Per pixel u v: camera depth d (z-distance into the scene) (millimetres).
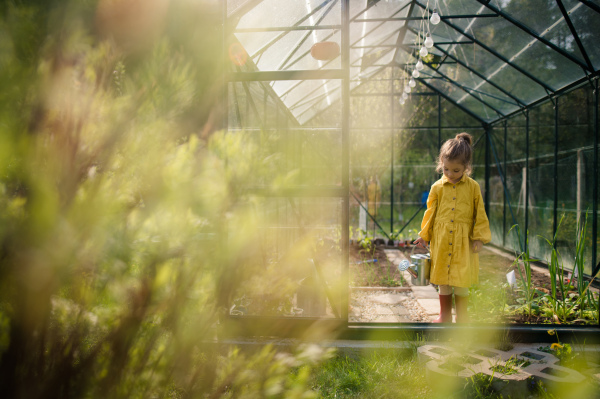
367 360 2812
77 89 1054
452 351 2668
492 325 3117
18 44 978
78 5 1009
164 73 1099
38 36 1005
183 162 1014
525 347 2955
